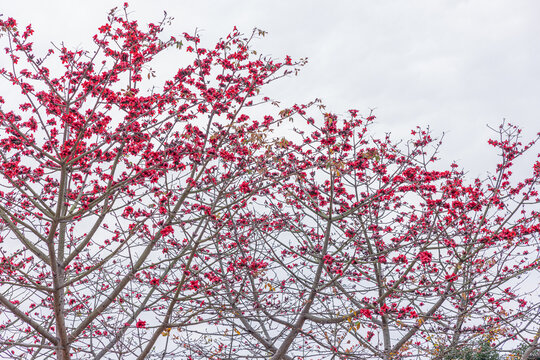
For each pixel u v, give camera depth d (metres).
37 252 7.17
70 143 6.70
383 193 7.83
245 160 7.38
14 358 8.54
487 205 9.65
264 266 7.98
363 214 8.78
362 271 9.09
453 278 7.84
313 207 8.71
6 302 6.60
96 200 6.73
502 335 8.95
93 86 6.93
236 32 7.55
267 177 8.38
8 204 7.08
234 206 8.02
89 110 7.08
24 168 7.10
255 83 7.42
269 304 8.34
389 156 8.94
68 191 7.70
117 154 7.20
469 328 9.02
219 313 7.43
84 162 7.32
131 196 7.66
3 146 6.75
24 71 7.19
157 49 7.39
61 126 7.43
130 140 7.17
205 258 8.38
